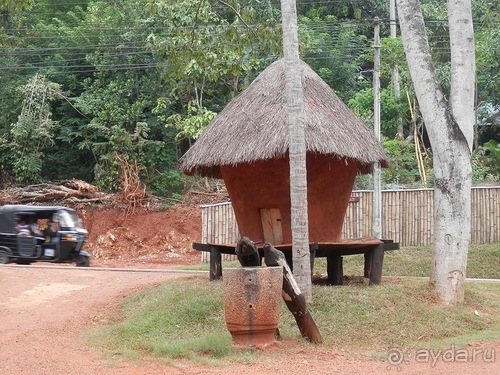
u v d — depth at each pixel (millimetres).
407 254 21547
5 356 9109
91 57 31266
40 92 30656
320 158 12562
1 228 20781
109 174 31000
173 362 8781
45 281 15367
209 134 13117
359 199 23328
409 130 34875
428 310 11703
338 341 10164
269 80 13164
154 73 31469
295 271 11266
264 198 12695
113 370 8344
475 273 20297
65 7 37219
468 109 12844
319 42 31375
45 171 33156
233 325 9469
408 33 12766
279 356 9102
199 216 29250
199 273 15492
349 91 33531
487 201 23344
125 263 25656
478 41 30359
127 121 31219
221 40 14898
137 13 31844
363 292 11922
